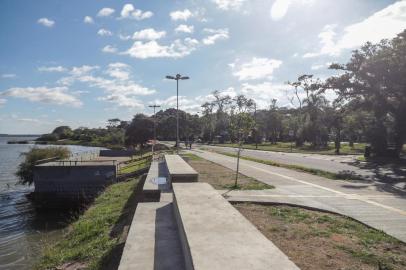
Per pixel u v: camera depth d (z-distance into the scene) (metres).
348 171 23.38
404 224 8.91
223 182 16.58
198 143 100.06
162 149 64.38
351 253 6.65
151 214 9.66
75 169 33.56
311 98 66.94
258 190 14.24
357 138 87.00
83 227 12.26
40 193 32.59
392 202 11.96
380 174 21.66
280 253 4.99
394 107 36.53
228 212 7.46
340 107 41.56
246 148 64.25
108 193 22.20
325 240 7.45
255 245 5.32
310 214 9.95
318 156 41.09
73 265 8.53
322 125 65.12
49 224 23.19
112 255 8.14
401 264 6.14
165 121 102.56
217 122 108.38
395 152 36.50
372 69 34.88
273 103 89.19
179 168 17.06
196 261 4.67
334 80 38.03
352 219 9.42
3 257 14.75
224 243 5.40
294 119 79.19
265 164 27.14
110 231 10.96
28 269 11.88
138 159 45.25
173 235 7.80
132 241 7.39
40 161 37.66
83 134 157.12
